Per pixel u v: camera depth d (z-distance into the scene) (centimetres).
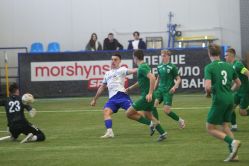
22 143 2841
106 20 6806
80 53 5838
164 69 3322
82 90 5856
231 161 2164
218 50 2178
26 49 6681
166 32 6719
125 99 3038
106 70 5809
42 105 5150
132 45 6116
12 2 6856
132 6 6769
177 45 6638
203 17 6656
